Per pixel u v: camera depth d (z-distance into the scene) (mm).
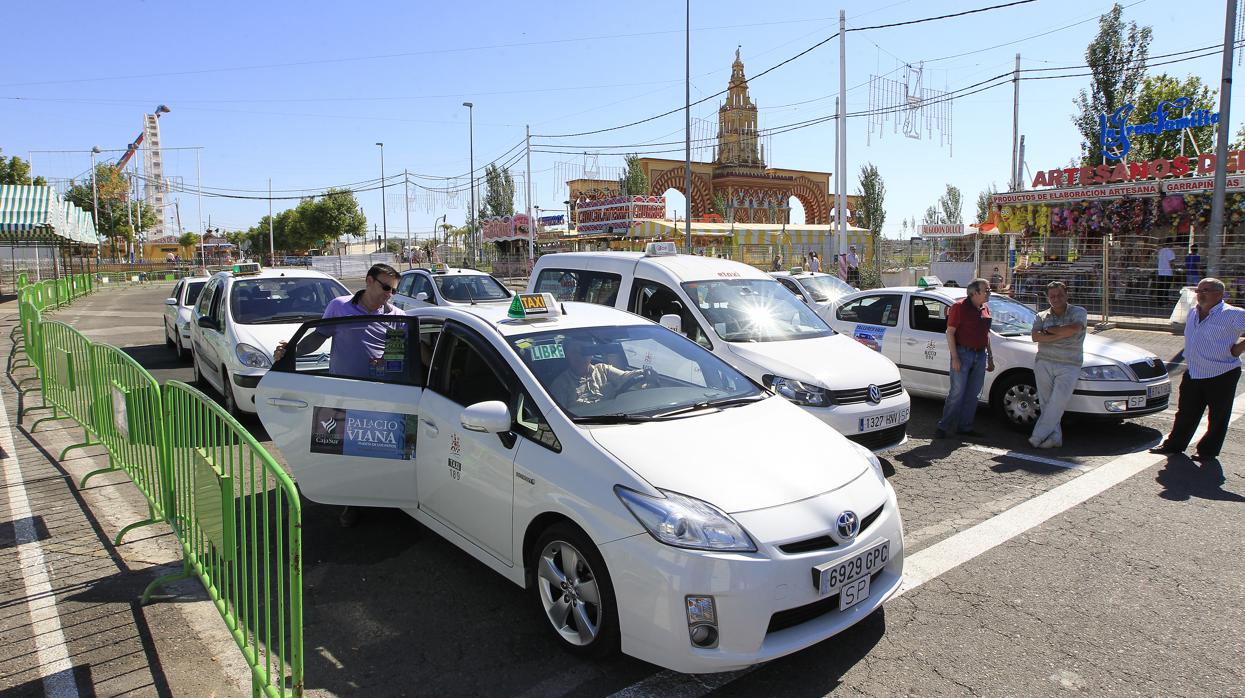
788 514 3148
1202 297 6312
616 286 7684
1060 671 3285
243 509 3062
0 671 3309
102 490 5680
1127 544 4645
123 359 4969
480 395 4082
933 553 4555
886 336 8578
